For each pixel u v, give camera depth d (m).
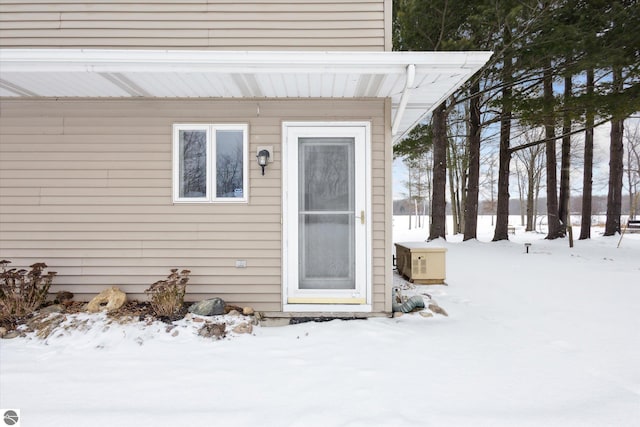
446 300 4.66
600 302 4.64
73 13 4.01
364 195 3.98
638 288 5.47
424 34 8.96
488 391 2.36
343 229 4.01
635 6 7.53
